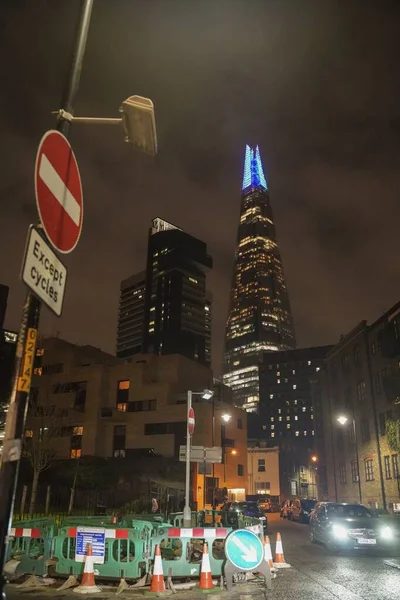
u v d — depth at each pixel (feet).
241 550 32.07
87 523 49.26
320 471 196.85
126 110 16.06
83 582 30.73
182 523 58.95
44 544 34.83
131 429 185.98
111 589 30.86
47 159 13.06
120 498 143.54
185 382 202.90
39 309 12.94
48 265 12.66
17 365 12.17
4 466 11.28
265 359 631.56
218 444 185.06
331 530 53.01
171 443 176.55
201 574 31.89
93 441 183.73
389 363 129.08
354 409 152.25
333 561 45.75
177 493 138.41
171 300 611.47
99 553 33.17
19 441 11.69
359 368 148.87
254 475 267.39
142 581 31.76
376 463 133.80
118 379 198.18
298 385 599.57
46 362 211.20
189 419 60.90
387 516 73.82
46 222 12.66
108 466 154.51
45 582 32.42
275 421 596.29
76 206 14.42
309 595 29.63
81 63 15.84
